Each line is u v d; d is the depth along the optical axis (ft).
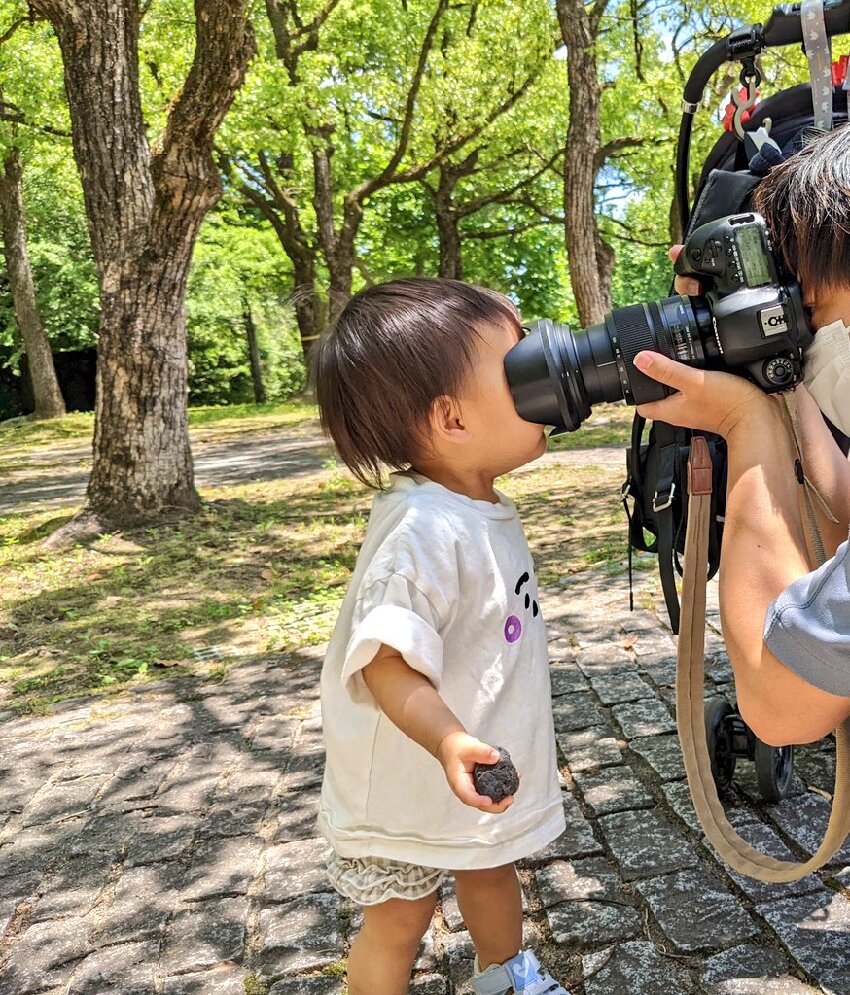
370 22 52.34
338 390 4.56
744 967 5.66
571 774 8.40
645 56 58.44
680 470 5.89
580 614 12.90
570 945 6.05
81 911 7.16
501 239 77.77
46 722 11.36
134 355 21.40
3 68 46.50
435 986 5.79
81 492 31.22
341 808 4.69
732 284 3.81
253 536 21.12
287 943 6.43
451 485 4.67
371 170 66.90
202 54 18.35
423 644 3.99
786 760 7.50
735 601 3.47
